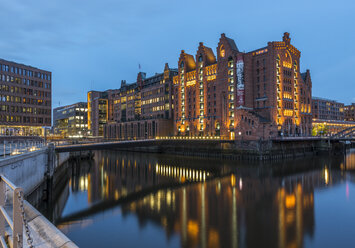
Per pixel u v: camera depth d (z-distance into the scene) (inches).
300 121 4466.0
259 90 4158.5
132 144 3024.1
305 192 1916.8
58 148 2223.2
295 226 1251.2
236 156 3779.5
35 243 260.7
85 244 1051.9
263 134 3634.4
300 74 4685.0
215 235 1143.0
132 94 6752.0
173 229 1206.9
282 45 4158.5
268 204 1614.2
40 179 1781.5
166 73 5659.5
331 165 3218.5
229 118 4244.6
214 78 4557.1
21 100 3870.6
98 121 7726.4
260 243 1061.1
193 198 1763.0
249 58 4220.0
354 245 1048.2
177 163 3553.2
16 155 1312.7
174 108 5364.2
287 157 3887.8
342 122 7066.9
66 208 1537.9
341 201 1675.7
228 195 1845.5
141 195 1850.4
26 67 3954.2
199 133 4756.4
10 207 435.2
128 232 1171.9
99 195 1849.2
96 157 4436.5
